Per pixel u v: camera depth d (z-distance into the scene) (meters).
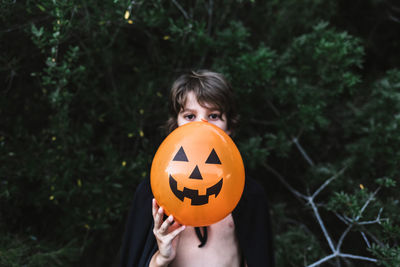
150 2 2.28
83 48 2.50
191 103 1.75
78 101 2.72
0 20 2.12
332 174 2.82
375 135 2.68
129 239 1.83
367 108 2.95
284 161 3.24
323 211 2.83
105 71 2.81
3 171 2.43
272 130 3.12
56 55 2.14
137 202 1.85
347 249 2.57
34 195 2.61
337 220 2.74
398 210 2.43
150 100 2.76
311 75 2.79
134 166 2.63
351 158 2.81
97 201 2.60
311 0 2.88
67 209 2.60
